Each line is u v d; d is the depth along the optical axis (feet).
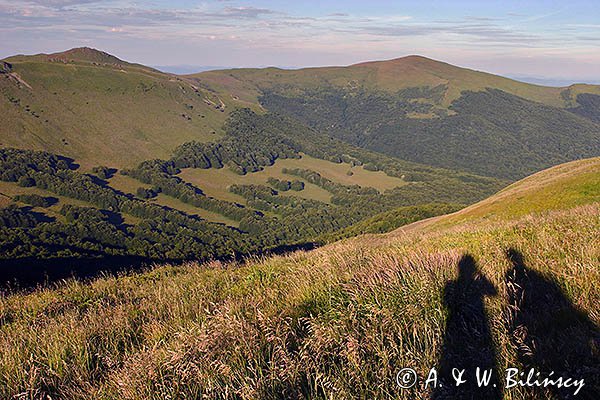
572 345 10.41
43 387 11.73
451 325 12.03
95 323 15.76
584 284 12.86
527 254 16.60
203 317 14.16
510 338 11.08
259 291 16.99
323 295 14.10
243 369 10.33
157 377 10.77
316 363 10.41
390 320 11.78
